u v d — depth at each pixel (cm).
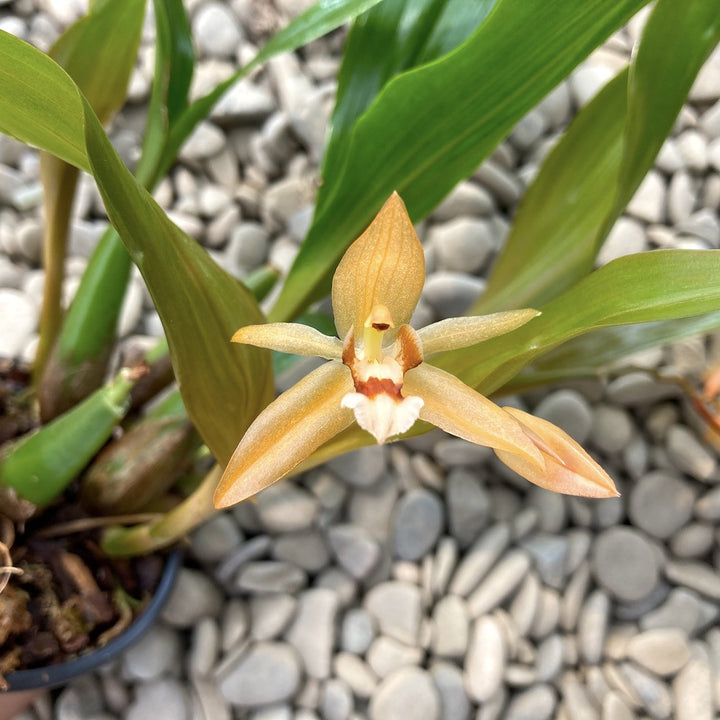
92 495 24
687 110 39
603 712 30
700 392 32
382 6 23
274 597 31
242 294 17
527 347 15
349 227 22
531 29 16
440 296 35
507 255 25
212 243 37
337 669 30
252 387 17
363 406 15
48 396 25
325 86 37
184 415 24
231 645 30
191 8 38
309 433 15
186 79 23
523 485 33
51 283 27
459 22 22
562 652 31
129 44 23
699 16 16
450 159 20
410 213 22
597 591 33
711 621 33
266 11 39
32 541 24
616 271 15
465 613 31
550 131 39
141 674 29
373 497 33
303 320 27
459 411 15
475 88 17
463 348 17
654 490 33
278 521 31
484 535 32
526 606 31
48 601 24
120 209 13
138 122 38
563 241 24
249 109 37
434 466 33
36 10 38
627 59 39
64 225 26
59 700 28
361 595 32
